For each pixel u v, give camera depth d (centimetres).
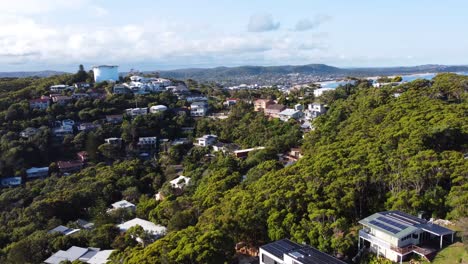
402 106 7581
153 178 10144
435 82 8906
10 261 5934
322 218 4634
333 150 6288
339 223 4397
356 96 10369
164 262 4050
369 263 4009
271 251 4194
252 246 5172
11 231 7369
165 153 11644
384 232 4028
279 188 5319
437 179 4753
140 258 4200
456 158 4991
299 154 9056
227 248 4419
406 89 9106
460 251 3734
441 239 3891
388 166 5178
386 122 7038
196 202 6612
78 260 5312
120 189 9412
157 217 6850
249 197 5400
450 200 4431
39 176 10594
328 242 4312
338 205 4769
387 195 4984
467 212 4134
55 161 11369
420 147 5469
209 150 11344
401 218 4262
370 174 5112
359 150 5928
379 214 4416
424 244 4012
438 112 6750
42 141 11444
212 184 7281
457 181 4575
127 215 7638
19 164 10644
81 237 6456
